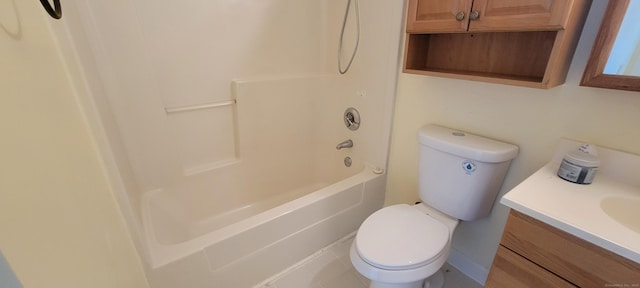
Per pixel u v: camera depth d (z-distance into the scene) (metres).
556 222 0.71
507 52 1.14
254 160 1.96
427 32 1.16
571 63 0.98
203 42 1.57
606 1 0.88
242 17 1.65
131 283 0.86
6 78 0.38
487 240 1.42
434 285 1.46
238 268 1.33
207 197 1.82
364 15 1.69
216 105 1.71
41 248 0.40
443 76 1.19
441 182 1.31
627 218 0.83
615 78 0.79
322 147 2.27
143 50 1.39
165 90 1.52
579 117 1.00
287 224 1.44
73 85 0.69
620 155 0.92
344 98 1.99
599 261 0.67
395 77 1.58
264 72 1.85
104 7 1.25
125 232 0.89
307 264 1.59
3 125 0.36
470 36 1.23
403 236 1.17
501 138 1.23
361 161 1.99
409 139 1.64
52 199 0.46
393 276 1.04
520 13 0.89
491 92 1.21
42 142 0.47
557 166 1.03
